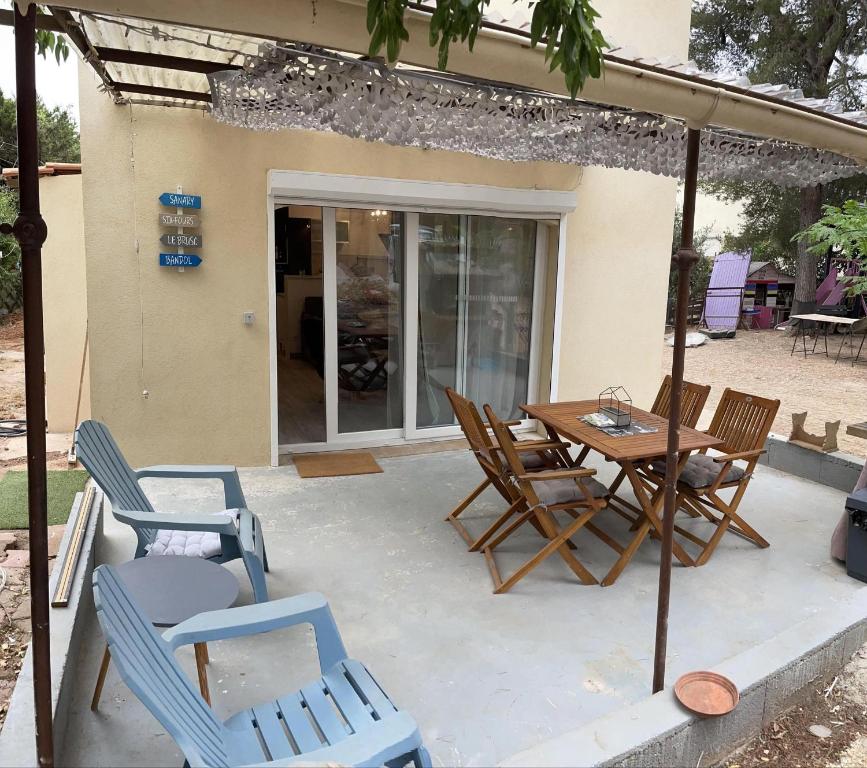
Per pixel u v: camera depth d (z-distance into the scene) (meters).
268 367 5.34
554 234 6.28
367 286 5.83
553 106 3.93
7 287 12.47
